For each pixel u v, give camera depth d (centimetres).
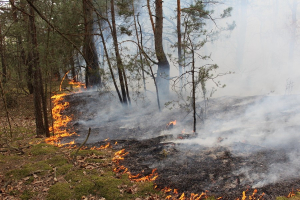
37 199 466
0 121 1302
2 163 631
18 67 1344
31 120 1318
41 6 941
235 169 502
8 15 1026
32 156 679
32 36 879
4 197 473
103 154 661
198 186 462
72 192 479
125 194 462
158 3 1280
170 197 442
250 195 413
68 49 1320
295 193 404
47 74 952
